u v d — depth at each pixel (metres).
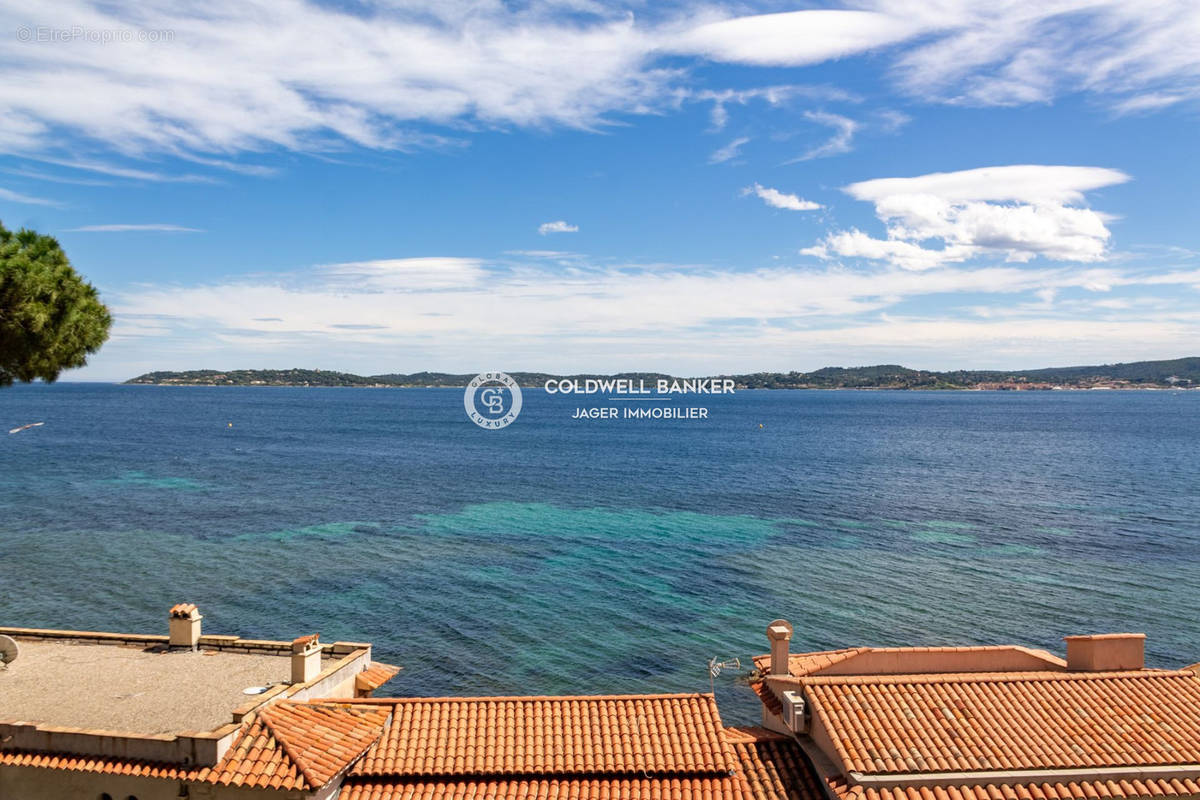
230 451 156.62
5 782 20.53
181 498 98.69
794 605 56.09
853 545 74.81
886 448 173.12
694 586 60.84
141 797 19.98
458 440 190.88
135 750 20.27
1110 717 21.86
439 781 21.17
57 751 20.55
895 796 19.52
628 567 66.56
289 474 123.06
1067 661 25.31
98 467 127.50
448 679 43.38
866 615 53.84
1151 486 111.75
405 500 99.94
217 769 19.77
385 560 68.56
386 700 23.94
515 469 132.75
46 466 127.06
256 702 22.09
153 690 23.98
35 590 58.12
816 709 22.41
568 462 144.00
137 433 196.25
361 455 153.12
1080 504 96.94
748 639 49.41
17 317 22.70
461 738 22.45
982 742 20.91
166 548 71.75
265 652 27.23
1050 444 180.38
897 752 20.62
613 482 117.50
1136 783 19.77
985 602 56.53
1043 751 20.52
